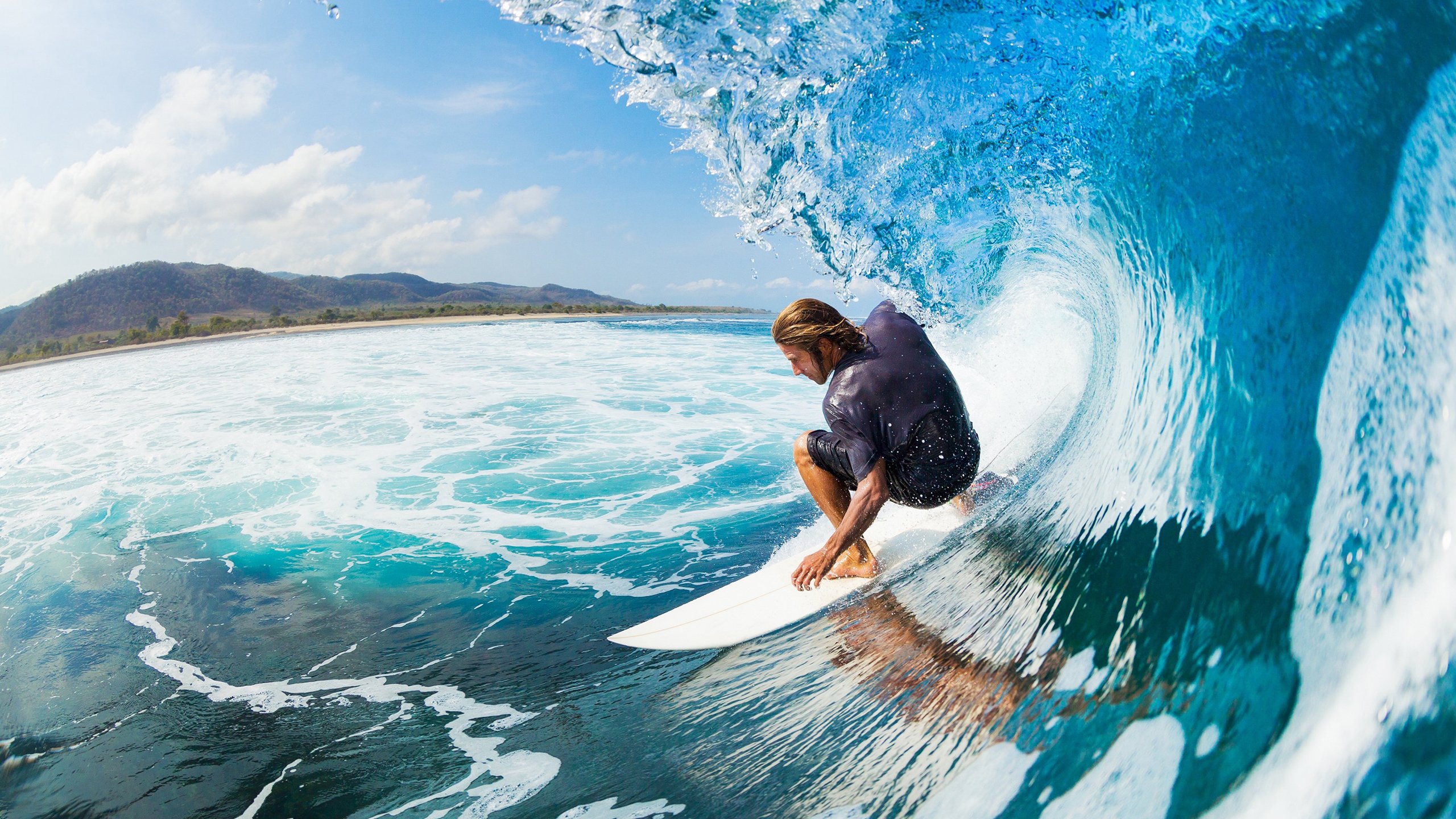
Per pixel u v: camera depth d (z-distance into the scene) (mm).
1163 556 1504
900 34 2641
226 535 4422
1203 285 2006
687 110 3170
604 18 2691
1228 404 1650
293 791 1832
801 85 2891
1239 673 1011
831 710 1737
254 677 2598
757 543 3904
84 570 3887
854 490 2457
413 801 1711
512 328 30891
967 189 3049
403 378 12250
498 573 3600
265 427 7980
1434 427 937
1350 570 953
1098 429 2604
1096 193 2725
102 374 17234
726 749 1708
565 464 5965
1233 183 1865
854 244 3350
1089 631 1479
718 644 2361
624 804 1566
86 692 2531
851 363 2170
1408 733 677
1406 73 1275
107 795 1896
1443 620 732
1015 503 2619
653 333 26969
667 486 5203
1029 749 1242
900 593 2291
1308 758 771
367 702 2350
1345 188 1403
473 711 2205
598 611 3049
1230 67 1850
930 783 1308
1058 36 2410
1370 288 1234
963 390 4113
